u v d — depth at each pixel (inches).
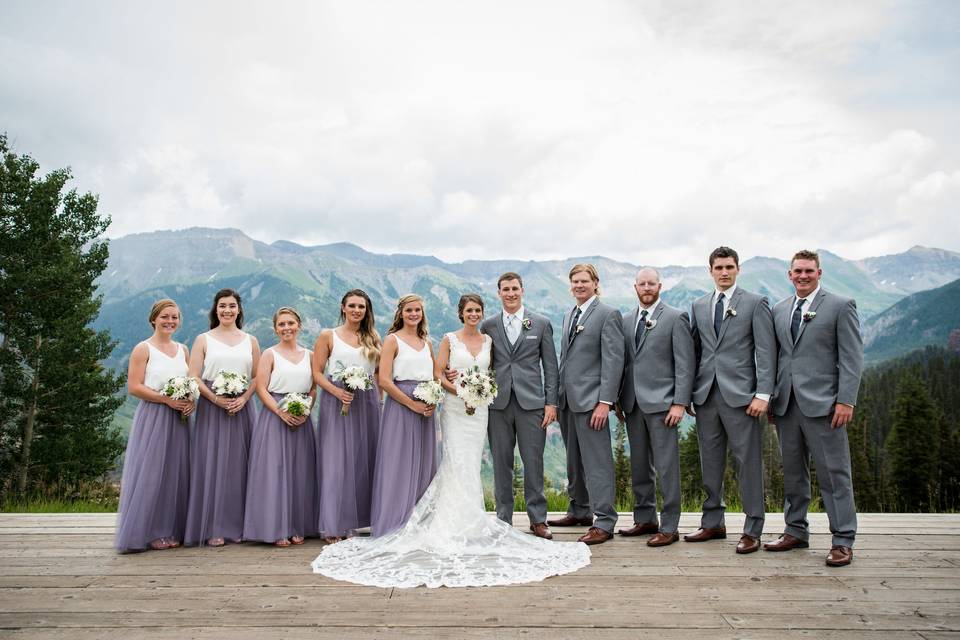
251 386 204.2
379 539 190.2
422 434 205.5
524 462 207.6
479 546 183.3
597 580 159.0
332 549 183.2
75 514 236.1
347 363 207.3
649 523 205.3
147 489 184.9
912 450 1662.2
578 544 188.4
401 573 162.2
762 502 187.3
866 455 1722.4
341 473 200.8
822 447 179.2
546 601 144.6
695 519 229.5
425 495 195.9
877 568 169.8
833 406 176.9
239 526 197.5
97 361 718.5
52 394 691.4
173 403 190.5
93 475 692.1
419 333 211.9
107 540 197.2
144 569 167.0
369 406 213.9
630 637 126.2
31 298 665.6
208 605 141.3
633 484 207.9
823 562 175.3
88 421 709.3
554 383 207.6
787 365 184.9
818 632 129.1
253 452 196.4
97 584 155.0
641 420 204.1
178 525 192.9
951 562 175.5
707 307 198.2
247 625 130.7
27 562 173.3
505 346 209.0
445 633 127.3
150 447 187.5
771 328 188.9
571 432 220.1
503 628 129.9
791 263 187.6
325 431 202.5
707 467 197.5
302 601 143.9
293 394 195.9
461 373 197.0
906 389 1716.3
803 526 188.2
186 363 201.9
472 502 194.5
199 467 195.0
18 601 143.7
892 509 1441.9
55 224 701.9
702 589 152.9
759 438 188.5
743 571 166.7
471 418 200.7
